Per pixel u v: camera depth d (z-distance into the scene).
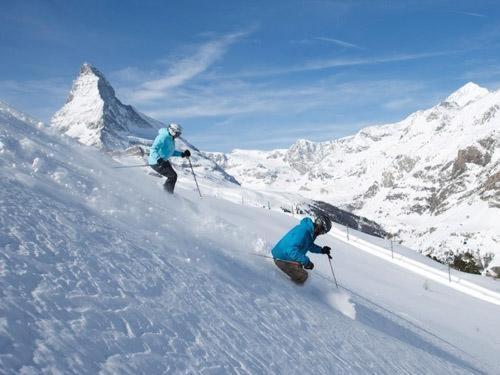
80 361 2.64
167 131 10.47
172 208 8.70
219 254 6.69
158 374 2.95
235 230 8.98
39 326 2.72
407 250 23.36
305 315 6.12
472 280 20.20
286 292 6.78
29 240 3.73
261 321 5.00
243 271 6.60
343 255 17.48
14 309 2.73
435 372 6.78
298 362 4.42
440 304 14.54
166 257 5.14
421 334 9.62
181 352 3.36
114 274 3.96
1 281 2.94
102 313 3.24
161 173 10.45
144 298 3.85
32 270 3.28
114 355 2.88
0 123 8.22
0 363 2.27
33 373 2.34
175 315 3.85
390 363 6.04
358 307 8.91
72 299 3.20
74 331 2.88
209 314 4.30
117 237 4.90
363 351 5.93
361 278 14.05
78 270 3.67
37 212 4.41
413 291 15.24
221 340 3.92
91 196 6.13
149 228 6.00
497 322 14.27
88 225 4.81
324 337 5.68
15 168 5.64
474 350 10.41
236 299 5.18
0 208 4.04
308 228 7.78
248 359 3.88
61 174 6.34
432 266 20.88
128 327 3.27
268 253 8.48
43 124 10.86
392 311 10.84
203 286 4.93
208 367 3.37
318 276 10.24
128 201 6.90
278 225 17.91
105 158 10.84
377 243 22.22
